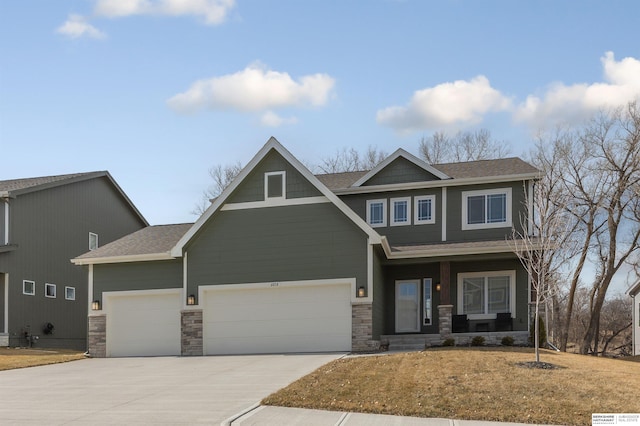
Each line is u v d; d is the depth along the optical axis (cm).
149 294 2256
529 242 1906
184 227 2609
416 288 2389
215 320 2170
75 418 1108
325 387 1271
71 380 1617
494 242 2270
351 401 1169
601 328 4372
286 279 2116
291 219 2138
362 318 2044
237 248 2172
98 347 2267
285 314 2120
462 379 1313
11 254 2816
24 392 1424
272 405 1158
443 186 2439
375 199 2519
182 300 2209
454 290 2356
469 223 2402
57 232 3125
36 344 2917
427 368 1438
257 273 2144
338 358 1795
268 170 2175
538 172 2339
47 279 3033
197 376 1582
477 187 2414
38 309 2958
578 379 1323
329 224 2105
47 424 1066
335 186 2598
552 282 2280
